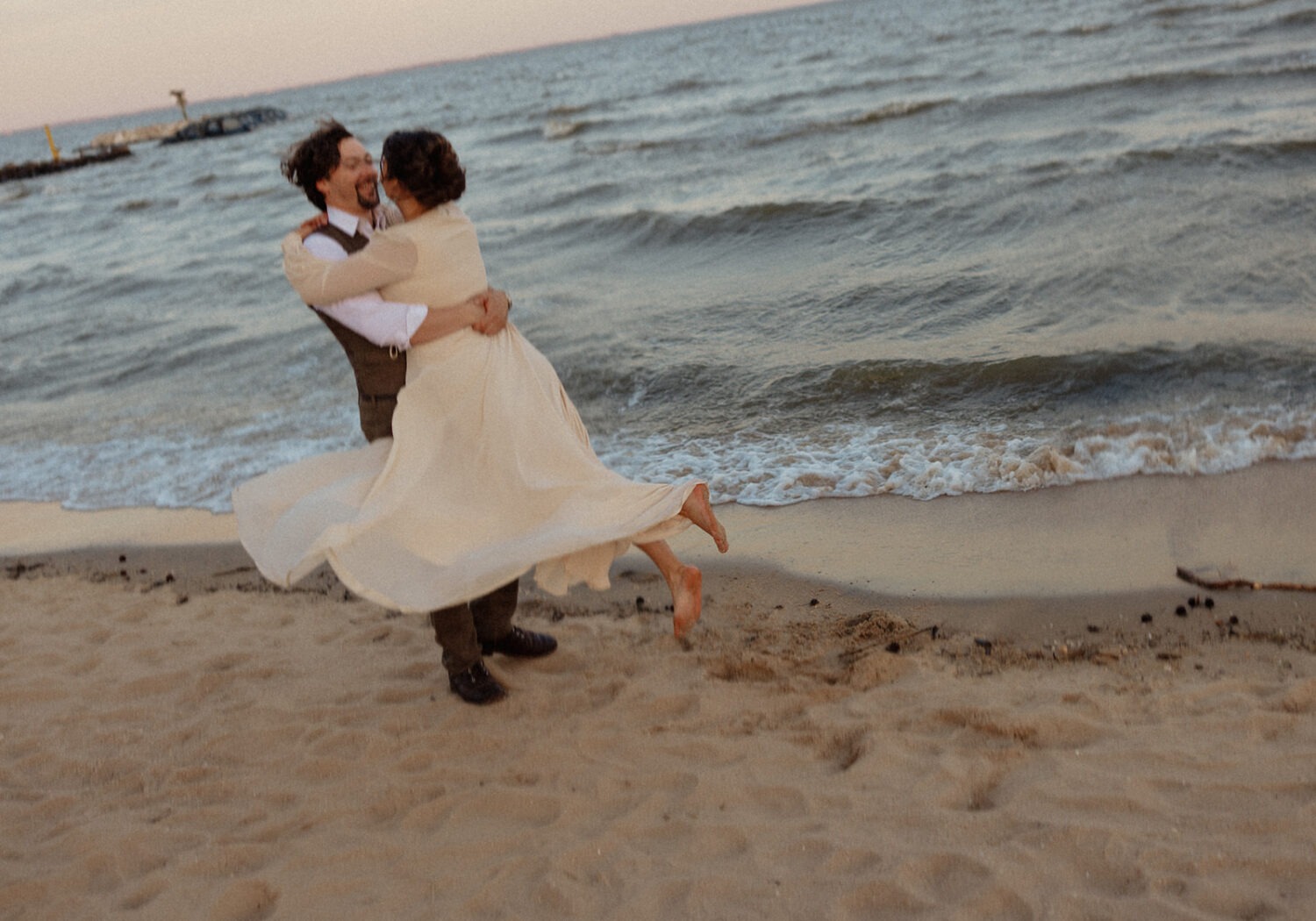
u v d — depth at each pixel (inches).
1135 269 310.0
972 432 228.4
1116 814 99.0
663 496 115.0
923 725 122.0
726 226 469.4
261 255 641.0
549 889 96.7
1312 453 191.8
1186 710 118.6
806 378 272.5
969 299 316.8
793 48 2111.2
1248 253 307.9
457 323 118.8
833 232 435.2
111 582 204.4
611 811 110.3
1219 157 420.8
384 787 119.4
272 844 109.3
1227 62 725.3
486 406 119.0
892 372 264.2
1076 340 263.6
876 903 90.4
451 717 135.1
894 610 159.2
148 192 1370.6
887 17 2778.1
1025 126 623.2
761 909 91.3
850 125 753.0
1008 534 180.4
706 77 1723.7
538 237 526.9
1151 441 205.5
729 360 297.3
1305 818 94.3
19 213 1366.9
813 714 128.2
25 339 492.1
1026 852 94.0
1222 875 88.0
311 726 135.6
